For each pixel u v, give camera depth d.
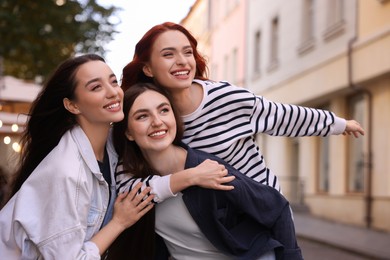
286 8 19.52
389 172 13.68
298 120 3.09
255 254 2.70
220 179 2.65
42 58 13.95
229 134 2.92
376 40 13.52
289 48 19.22
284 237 2.76
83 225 2.58
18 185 2.94
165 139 2.75
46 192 2.55
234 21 26.27
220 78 28.84
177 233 2.81
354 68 14.64
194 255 2.82
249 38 23.91
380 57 13.34
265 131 3.05
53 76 2.73
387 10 13.16
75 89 2.68
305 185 19.03
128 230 2.90
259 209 2.71
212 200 2.67
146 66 3.02
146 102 2.74
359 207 15.11
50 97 2.74
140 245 2.87
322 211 17.62
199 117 2.93
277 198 2.78
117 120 2.68
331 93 16.16
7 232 2.62
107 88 2.67
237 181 2.70
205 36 32.41
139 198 2.67
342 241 12.02
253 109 2.98
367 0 14.01
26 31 12.69
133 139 2.81
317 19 17.05
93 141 2.76
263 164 3.05
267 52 21.50
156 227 2.85
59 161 2.58
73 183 2.54
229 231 2.73
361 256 10.53
